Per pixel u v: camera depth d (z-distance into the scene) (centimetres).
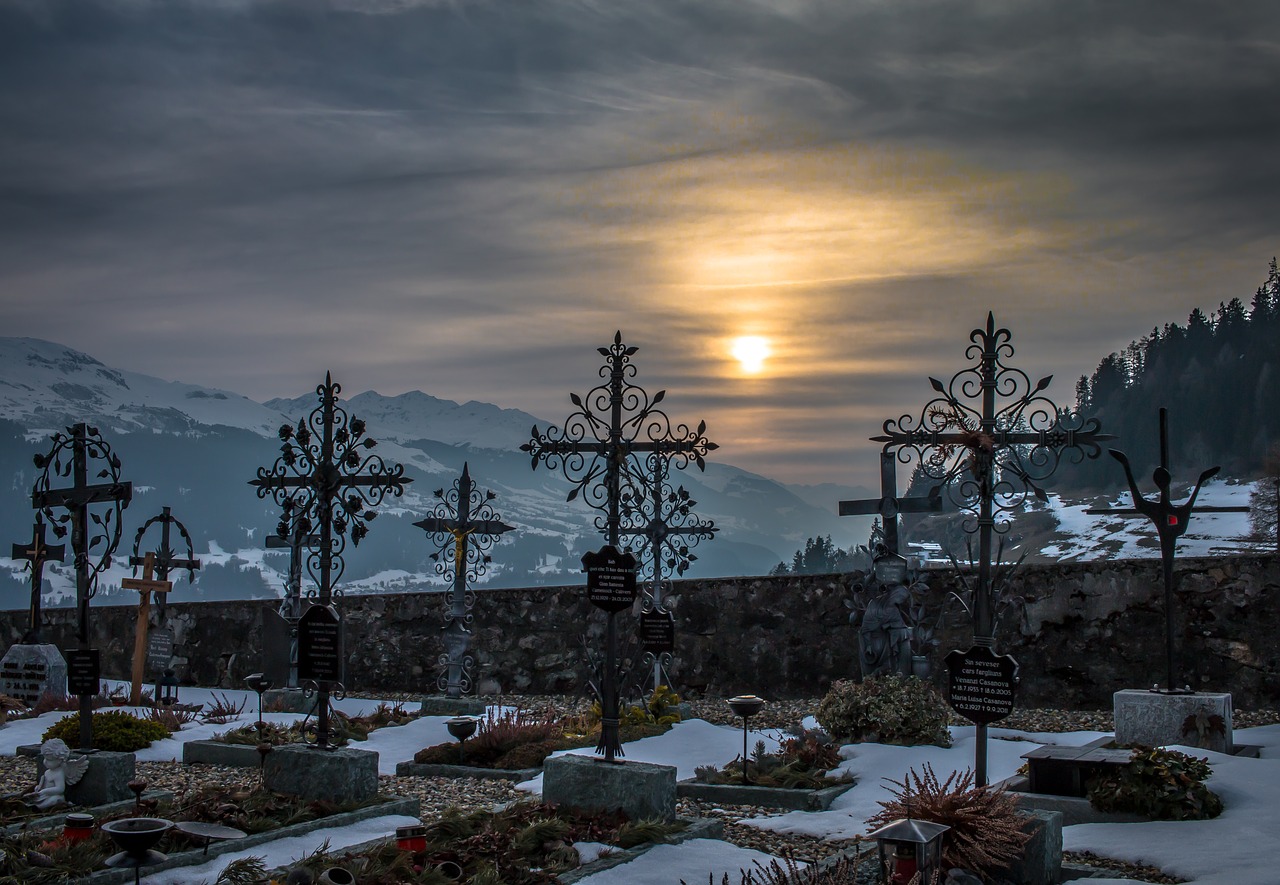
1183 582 1490
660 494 1576
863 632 1305
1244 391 9669
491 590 1923
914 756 1121
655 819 859
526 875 735
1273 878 713
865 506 1330
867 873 741
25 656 1683
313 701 1628
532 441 1038
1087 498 8519
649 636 1455
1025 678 1552
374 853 768
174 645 2092
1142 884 740
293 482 1366
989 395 845
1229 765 975
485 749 1202
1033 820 751
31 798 949
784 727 1441
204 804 892
